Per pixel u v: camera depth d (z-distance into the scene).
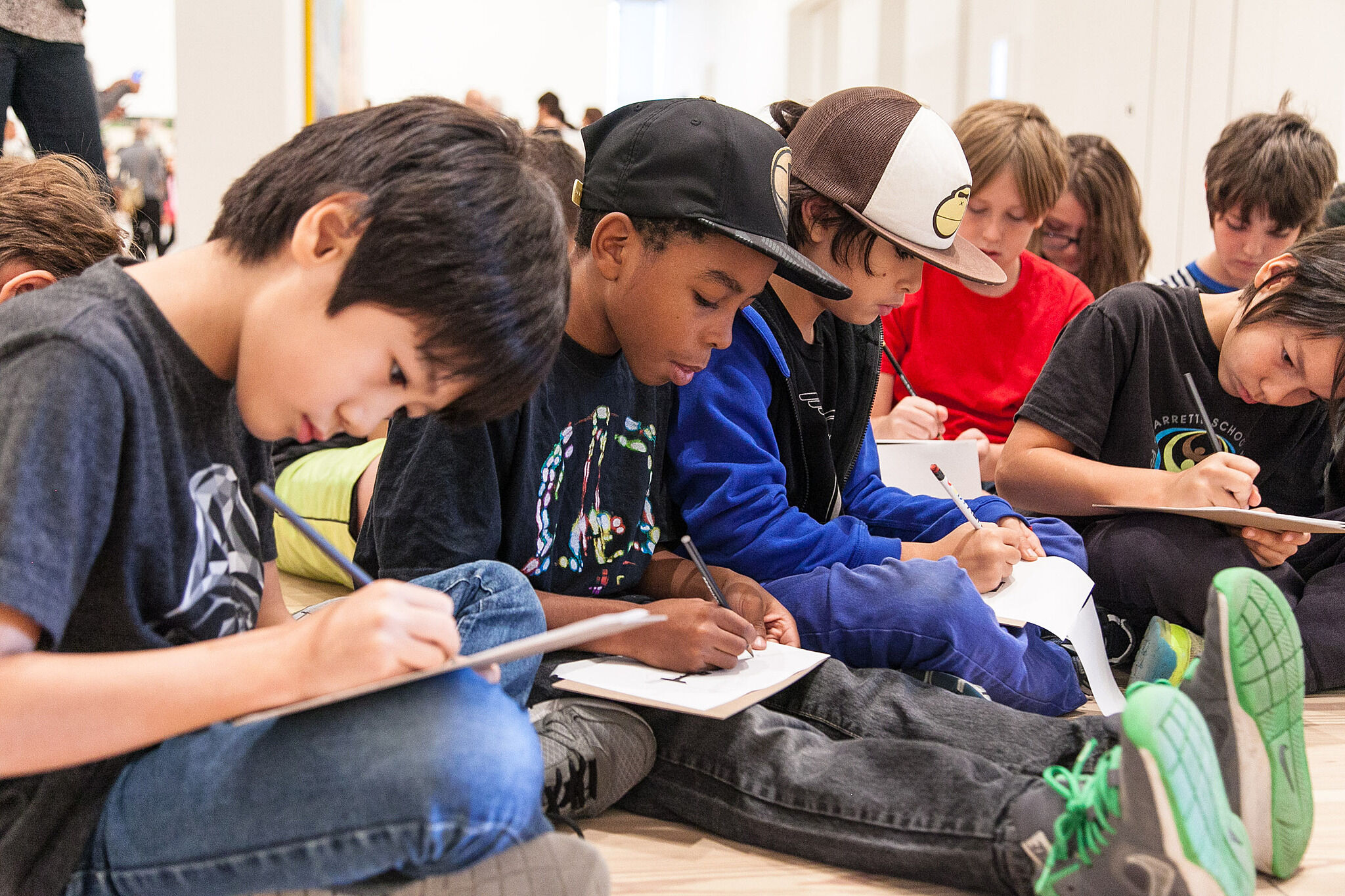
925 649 1.28
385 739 0.71
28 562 0.64
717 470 1.41
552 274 0.80
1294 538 1.53
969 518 1.46
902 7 6.60
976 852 0.92
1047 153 2.16
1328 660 1.55
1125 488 1.62
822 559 1.42
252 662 0.70
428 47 8.52
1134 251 2.73
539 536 1.25
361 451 1.98
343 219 0.73
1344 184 2.65
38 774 0.74
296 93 3.25
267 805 0.71
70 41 2.53
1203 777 0.78
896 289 1.53
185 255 0.79
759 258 1.18
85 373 0.69
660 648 1.15
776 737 1.06
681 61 12.20
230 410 0.84
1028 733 1.09
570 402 1.27
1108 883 0.81
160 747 0.79
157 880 0.74
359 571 0.78
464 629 1.02
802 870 1.00
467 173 0.76
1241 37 3.75
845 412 1.65
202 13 3.07
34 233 1.35
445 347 0.74
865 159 1.47
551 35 8.68
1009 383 2.29
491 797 0.71
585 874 0.78
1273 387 1.55
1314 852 1.04
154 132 6.09
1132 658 1.68
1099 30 4.30
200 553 0.81
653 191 1.17
